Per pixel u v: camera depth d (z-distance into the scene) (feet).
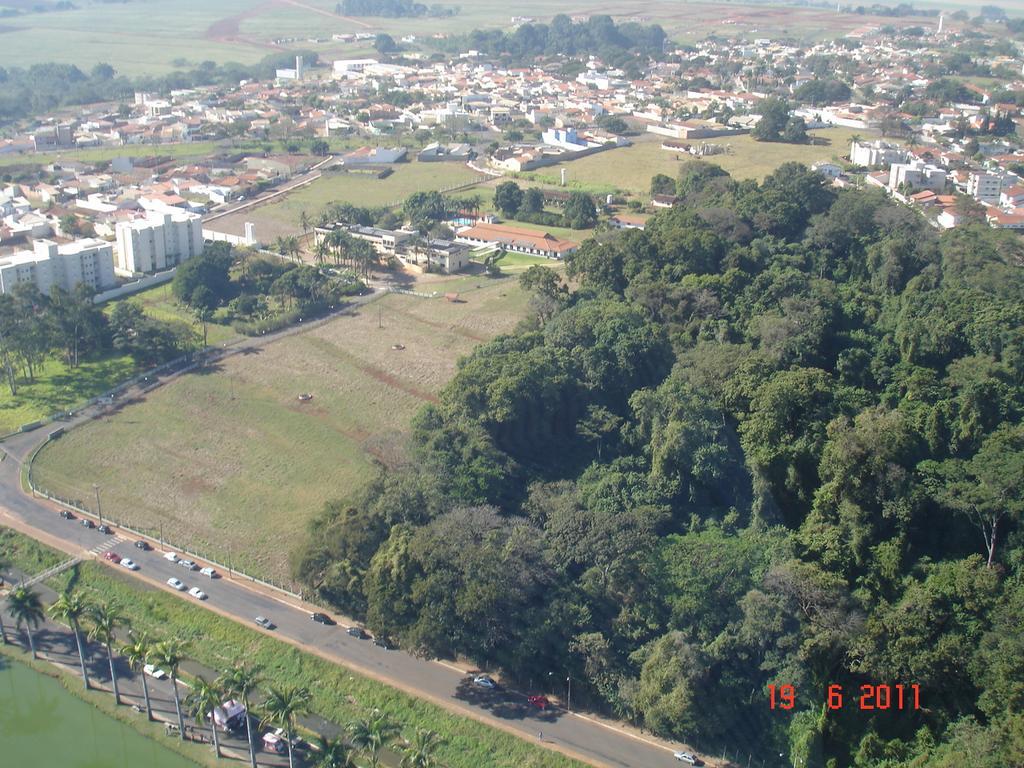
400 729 529.45
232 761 543.80
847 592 584.40
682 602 588.50
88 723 573.74
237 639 622.54
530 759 538.06
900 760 518.78
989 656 531.91
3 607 655.76
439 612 592.60
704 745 547.90
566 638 590.96
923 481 653.30
